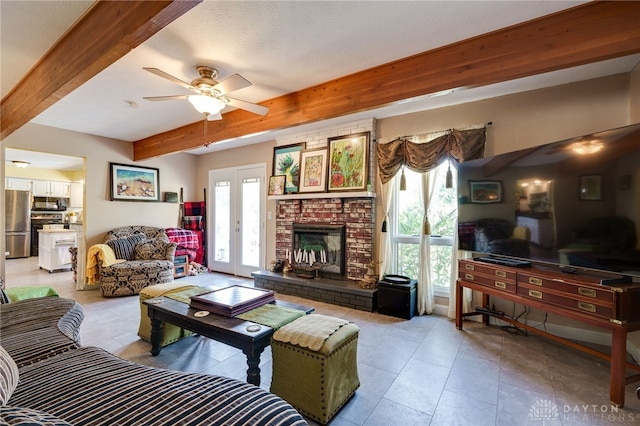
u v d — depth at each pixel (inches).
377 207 157.5
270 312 86.6
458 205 128.3
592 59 72.1
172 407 41.0
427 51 91.7
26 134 165.9
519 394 79.0
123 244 185.9
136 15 62.4
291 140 186.4
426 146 137.4
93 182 191.6
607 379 85.7
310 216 178.7
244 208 220.8
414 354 101.0
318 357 68.2
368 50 91.0
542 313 118.3
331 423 68.5
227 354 100.9
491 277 110.9
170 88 119.4
